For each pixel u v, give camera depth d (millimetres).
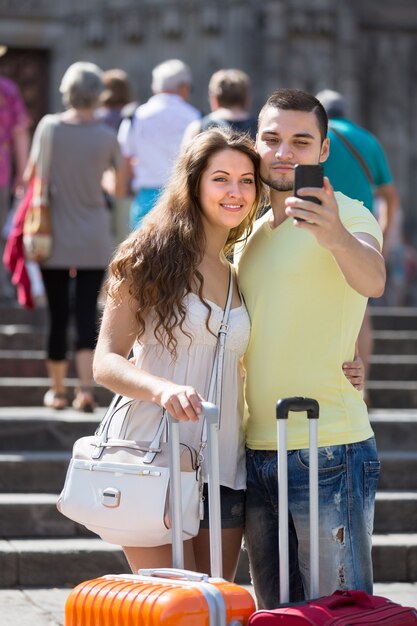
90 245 11047
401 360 13117
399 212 26781
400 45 28438
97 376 5484
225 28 24938
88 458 5531
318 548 5379
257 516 5758
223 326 5582
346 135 10609
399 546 8805
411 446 10742
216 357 5574
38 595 8172
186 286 5523
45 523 9047
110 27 24984
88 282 11164
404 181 28750
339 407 5570
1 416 10586
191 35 24797
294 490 5547
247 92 11250
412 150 28750
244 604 4996
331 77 25938
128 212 14352
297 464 5535
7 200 14164
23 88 25469
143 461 5387
